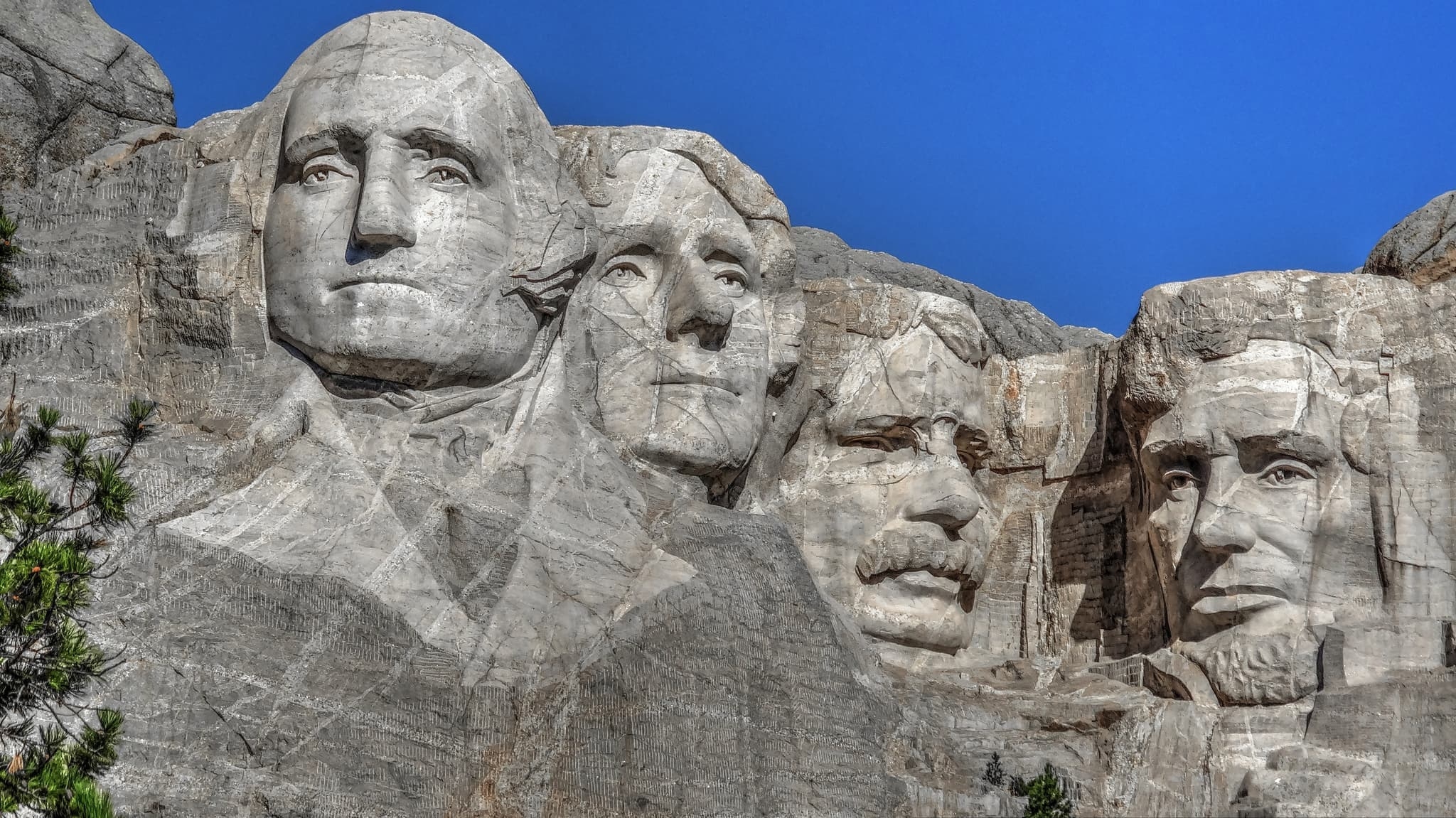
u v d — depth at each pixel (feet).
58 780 35.04
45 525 37.60
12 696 36.19
